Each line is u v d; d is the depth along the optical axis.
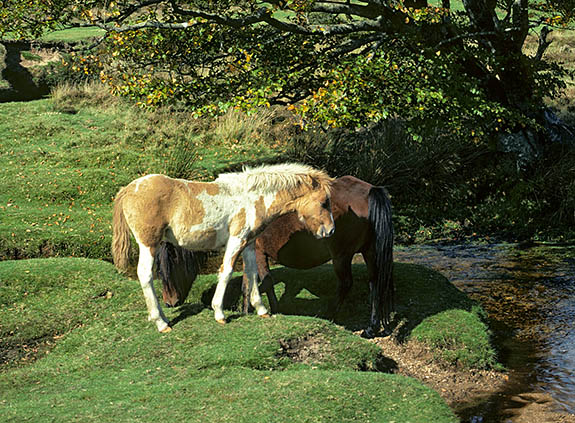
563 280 10.09
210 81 12.30
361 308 8.07
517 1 13.50
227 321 6.61
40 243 10.61
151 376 5.76
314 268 8.93
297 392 5.28
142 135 16.73
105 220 11.87
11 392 5.64
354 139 15.67
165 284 7.18
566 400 6.30
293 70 12.37
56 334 6.96
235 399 5.16
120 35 11.62
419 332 7.41
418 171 14.45
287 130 17.55
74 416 4.89
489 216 13.47
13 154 15.34
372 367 6.38
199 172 14.62
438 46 12.70
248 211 6.45
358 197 7.36
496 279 10.26
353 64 11.37
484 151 14.91
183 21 12.22
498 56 13.66
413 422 5.00
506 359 7.35
